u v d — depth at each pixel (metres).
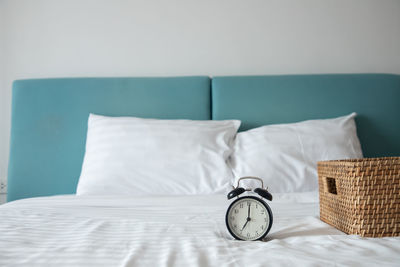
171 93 2.12
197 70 2.27
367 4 2.29
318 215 1.14
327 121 1.93
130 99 2.10
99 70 2.26
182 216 1.11
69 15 2.27
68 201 1.40
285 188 1.66
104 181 1.67
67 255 0.66
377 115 2.12
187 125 1.87
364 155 2.10
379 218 0.85
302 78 2.15
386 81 2.15
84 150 2.05
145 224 0.97
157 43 2.28
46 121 2.08
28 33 2.26
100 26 2.27
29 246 0.73
